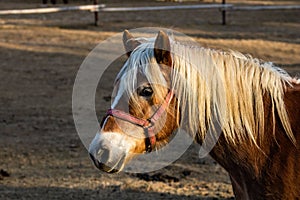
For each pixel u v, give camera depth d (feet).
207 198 25.99
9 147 34.71
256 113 14.11
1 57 61.16
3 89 49.44
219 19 86.69
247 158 14.24
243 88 13.99
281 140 14.19
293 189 14.16
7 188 27.91
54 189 27.66
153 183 28.32
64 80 52.65
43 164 31.65
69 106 44.34
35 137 36.73
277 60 59.16
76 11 92.94
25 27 77.77
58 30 75.72
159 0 113.70
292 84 14.74
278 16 90.79
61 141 35.86
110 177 29.27
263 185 14.32
